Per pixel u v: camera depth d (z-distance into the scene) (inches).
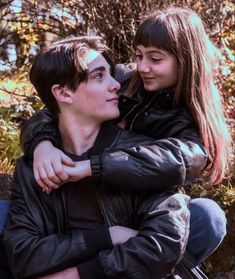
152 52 80.0
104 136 80.6
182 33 79.3
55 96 79.5
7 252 76.4
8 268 81.3
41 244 74.5
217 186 114.8
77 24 170.7
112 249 73.3
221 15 161.0
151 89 81.5
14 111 152.3
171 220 72.9
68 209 78.3
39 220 77.6
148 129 82.7
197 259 81.3
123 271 71.2
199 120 80.0
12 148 133.6
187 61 79.4
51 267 73.7
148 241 71.8
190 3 158.9
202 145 79.4
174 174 74.4
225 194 112.4
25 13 180.2
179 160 74.7
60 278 74.0
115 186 75.2
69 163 75.1
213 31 161.2
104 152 77.2
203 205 80.9
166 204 74.6
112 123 82.8
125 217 77.3
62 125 81.0
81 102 78.7
